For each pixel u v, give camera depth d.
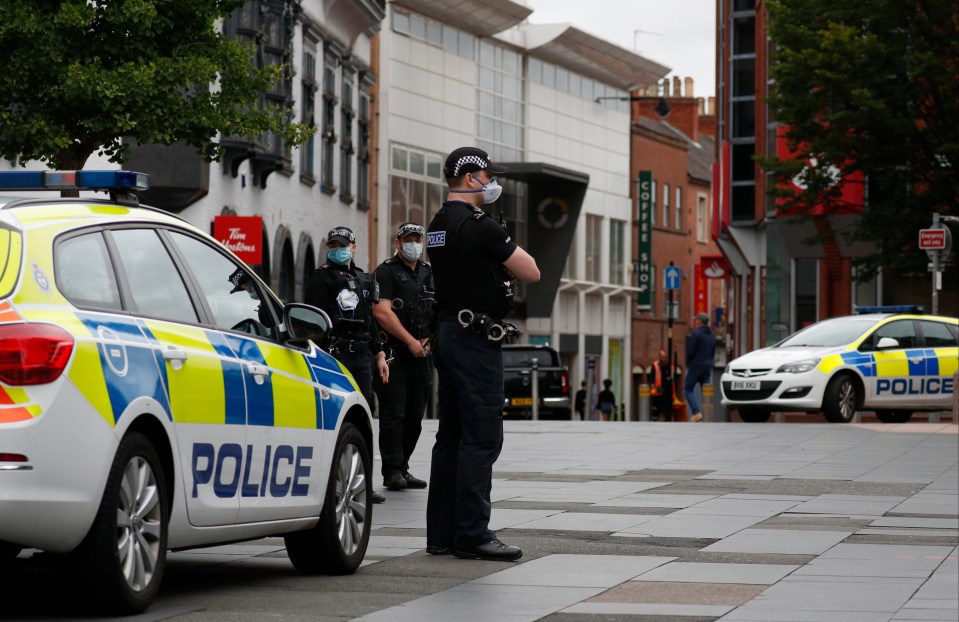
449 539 11.73
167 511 8.88
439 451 11.76
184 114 23.27
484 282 11.43
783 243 60.28
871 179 45.84
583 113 87.00
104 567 8.38
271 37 45.50
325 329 10.62
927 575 10.85
